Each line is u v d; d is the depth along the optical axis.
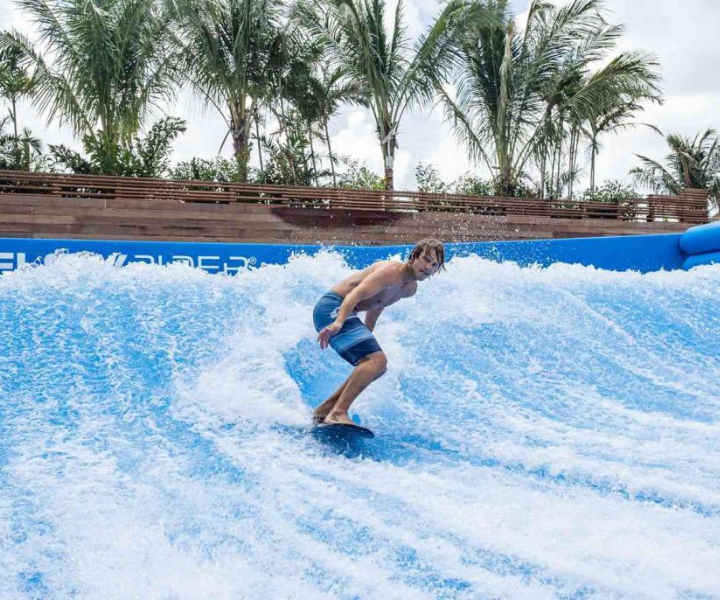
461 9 13.31
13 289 4.92
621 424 3.56
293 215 10.40
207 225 9.92
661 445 3.18
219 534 2.21
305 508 2.41
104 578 1.93
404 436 3.32
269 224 10.26
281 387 3.74
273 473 2.72
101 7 12.28
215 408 3.50
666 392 4.22
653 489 2.59
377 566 2.03
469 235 11.34
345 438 3.18
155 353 4.16
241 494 2.53
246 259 6.86
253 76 13.52
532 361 4.65
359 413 3.61
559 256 8.20
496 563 2.03
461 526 2.27
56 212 9.23
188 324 4.56
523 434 3.36
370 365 3.22
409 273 3.41
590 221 11.93
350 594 1.88
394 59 13.71
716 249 8.21
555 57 14.41
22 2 11.90
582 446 3.16
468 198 11.46
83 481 2.60
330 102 15.37
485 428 3.46
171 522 2.29
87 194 9.49
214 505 2.43
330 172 14.04
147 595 1.85
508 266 6.12
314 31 13.52
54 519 2.28
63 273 5.22
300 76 14.25
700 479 2.71
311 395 3.94
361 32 13.27
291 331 4.47
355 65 13.83
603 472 2.76
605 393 4.19
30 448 2.92
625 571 1.96
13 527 2.21
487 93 14.92
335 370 4.34
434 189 13.69
